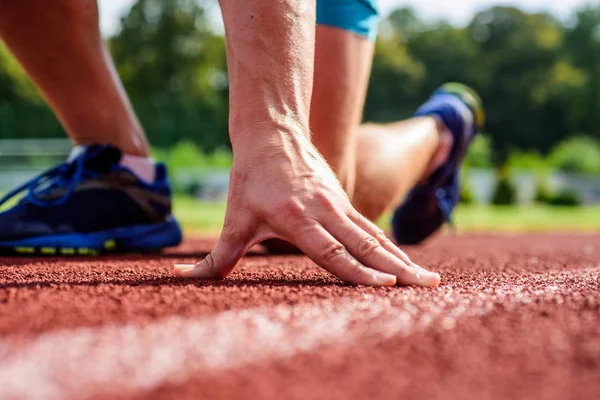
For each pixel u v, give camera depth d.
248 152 1.17
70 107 2.00
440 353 0.69
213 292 1.02
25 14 1.78
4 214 1.86
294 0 1.19
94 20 1.91
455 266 1.82
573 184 26.47
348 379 0.60
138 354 0.66
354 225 1.15
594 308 0.94
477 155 31.98
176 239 2.21
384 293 1.04
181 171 20.75
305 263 1.75
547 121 46.03
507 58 46.38
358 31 1.83
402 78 45.78
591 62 48.03
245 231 1.18
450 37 48.56
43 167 18.20
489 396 0.56
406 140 2.33
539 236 5.30
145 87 38.78
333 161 1.85
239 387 0.57
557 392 0.57
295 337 0.74
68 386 0.56
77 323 0.78
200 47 39.59
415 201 2.78
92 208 1.96
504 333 0.78
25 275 1.31
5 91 32.53
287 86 1.18
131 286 1.09
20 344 0.69
